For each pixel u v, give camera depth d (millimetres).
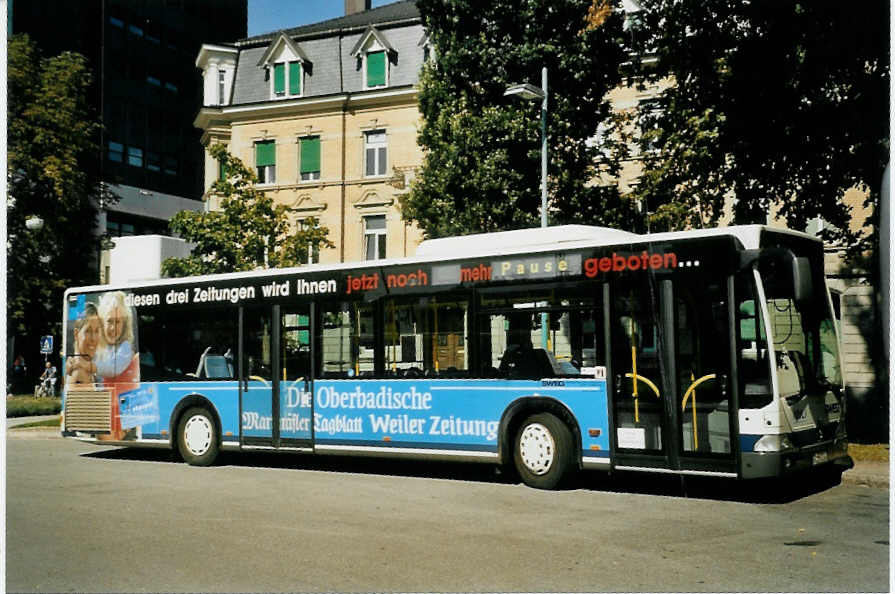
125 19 53125
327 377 12859
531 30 21438
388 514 9148
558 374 10891
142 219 52656
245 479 12203
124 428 14930
